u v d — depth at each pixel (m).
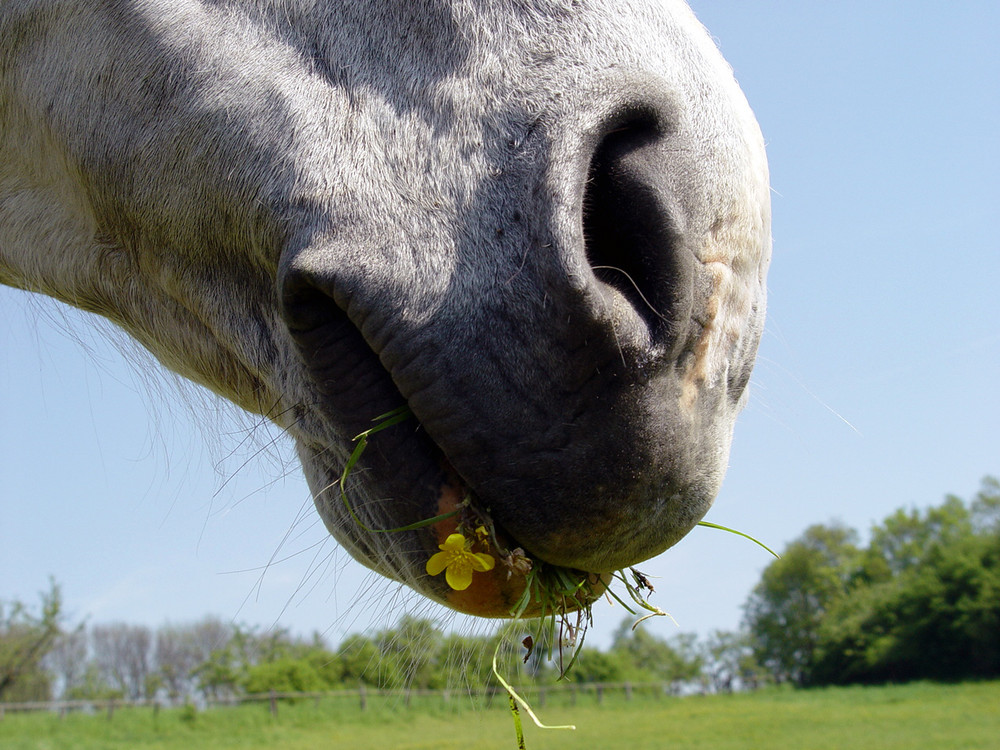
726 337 0.34
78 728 6.65
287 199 0.35
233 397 0.43
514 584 0.35
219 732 6.75
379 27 0.36
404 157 0.34
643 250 0.32
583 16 0.34
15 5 0.41
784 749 4.23
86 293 0.44
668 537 0.34
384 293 0.33
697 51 0.36
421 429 0.34
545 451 0.32
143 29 0.39
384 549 0.36
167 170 0.38
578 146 0.32
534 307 0.32
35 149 0.43
